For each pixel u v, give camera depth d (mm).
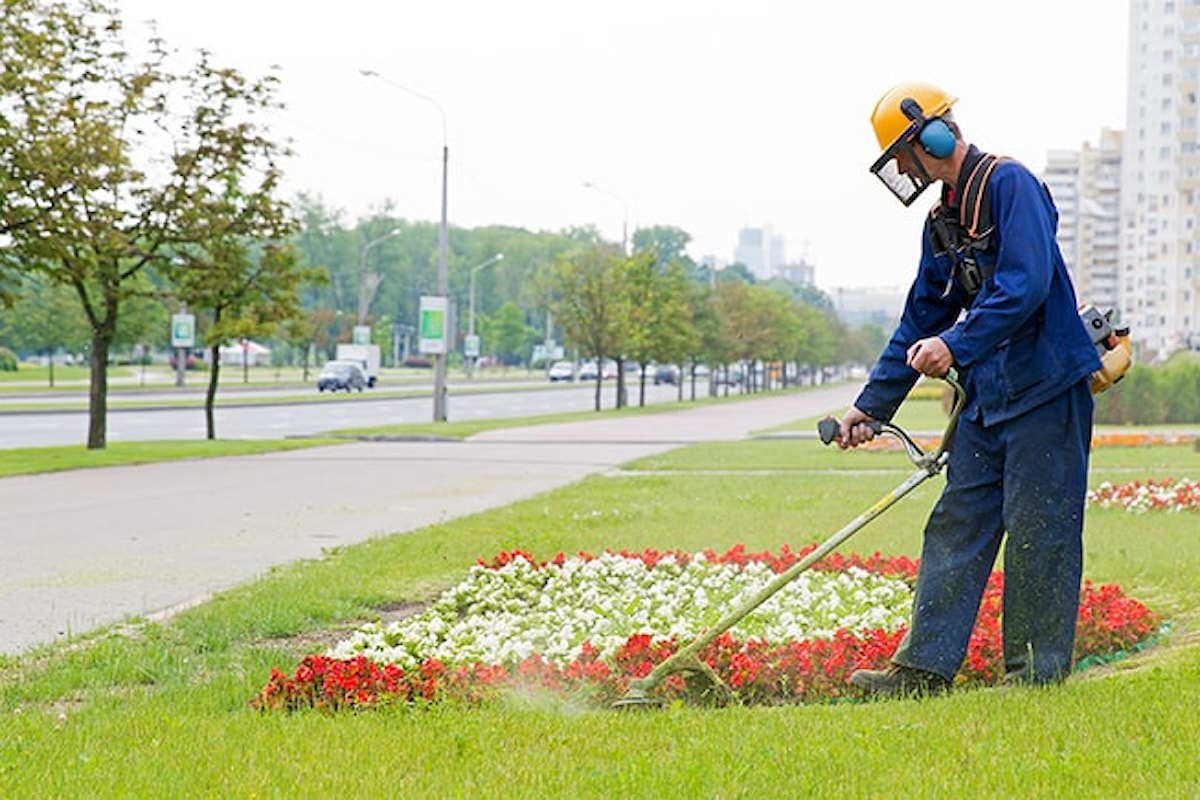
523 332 136250
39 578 11594
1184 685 6098
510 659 7359
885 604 9508
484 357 149125
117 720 5973
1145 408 47312
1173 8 114875
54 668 7527
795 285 192375
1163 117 117125
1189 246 109062
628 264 61031
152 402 56688
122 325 69000
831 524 15141
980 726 5398
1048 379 6121
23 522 16078
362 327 104438
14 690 6957
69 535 14797
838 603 9188
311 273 32594
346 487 21422
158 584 11258
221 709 6406
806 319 121062
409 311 158000
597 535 14211
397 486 21688
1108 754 4906
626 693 6410
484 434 38938
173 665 7633
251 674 7203
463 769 4926
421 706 6234
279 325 35469
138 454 28141
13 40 24500
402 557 12391
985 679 6738
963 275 6199
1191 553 11906
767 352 92312
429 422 46938
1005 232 5957
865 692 6551
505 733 5535
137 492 20297
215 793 4625
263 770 4941
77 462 25688
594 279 58531
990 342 5883
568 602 10094
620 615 9211
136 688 7074
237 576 11719
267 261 32062
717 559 11625
